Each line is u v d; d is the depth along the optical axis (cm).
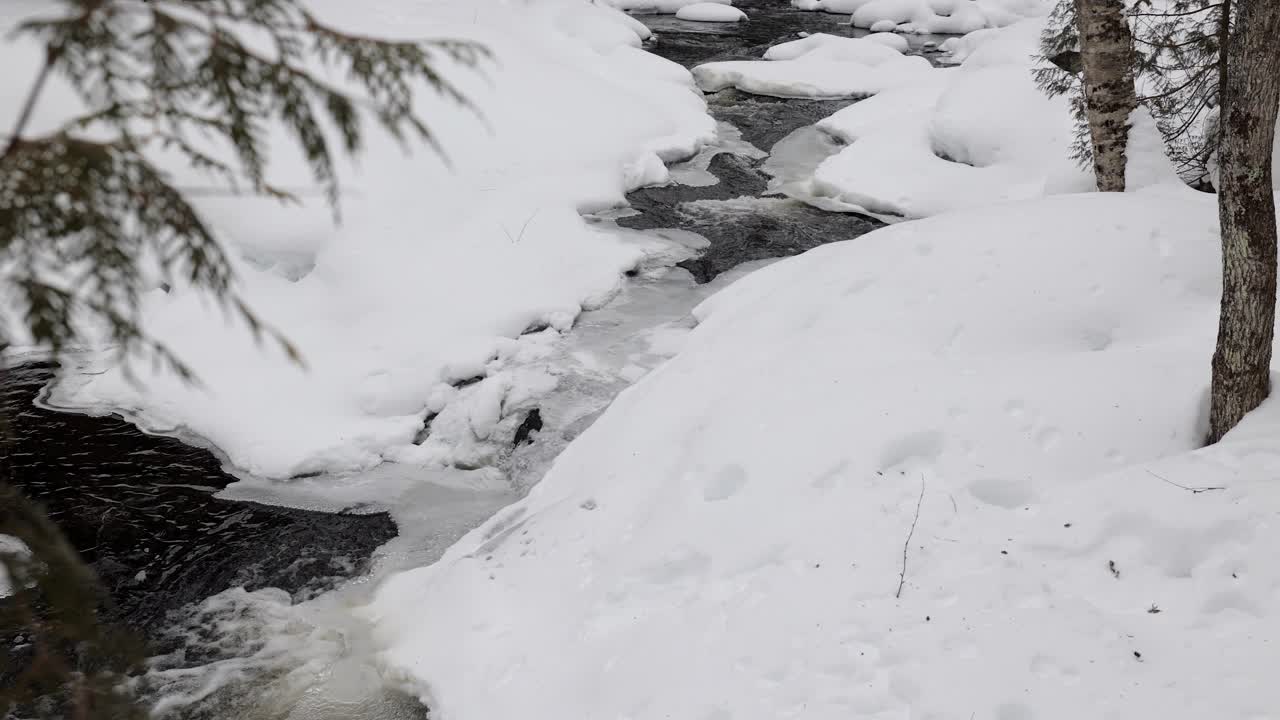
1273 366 493
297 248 950
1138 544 405
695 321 901
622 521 548
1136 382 517
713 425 579
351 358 810
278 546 619
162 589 572
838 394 561
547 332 887
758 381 604
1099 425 497
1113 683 340
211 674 501
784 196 1295
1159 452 479
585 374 817
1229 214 432
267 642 530
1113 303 592
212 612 555
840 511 477
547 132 1306
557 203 1113
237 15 154
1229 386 457
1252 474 416
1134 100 839
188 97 152
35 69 1042
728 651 411
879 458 505
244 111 154
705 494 528
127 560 596
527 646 473
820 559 450
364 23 1458
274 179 995
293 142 1053
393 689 486
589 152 1302
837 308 660
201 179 948
